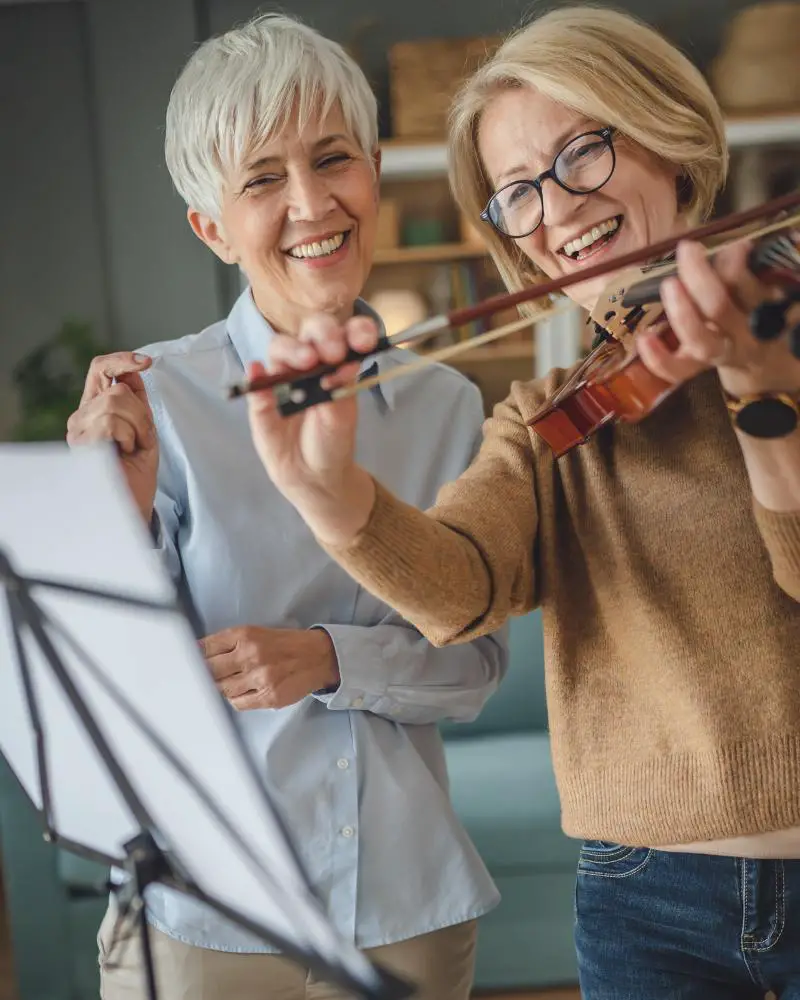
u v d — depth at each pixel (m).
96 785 1.01
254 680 1.30
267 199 1.35
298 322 1.43
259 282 1.41
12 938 2.54
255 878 0.90
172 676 0.85
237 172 1.34
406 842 1.40
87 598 0.87
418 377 1.50
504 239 1.31
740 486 1.09
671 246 0.95
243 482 1.40
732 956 1.14
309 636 1.35
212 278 4.57
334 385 0.88
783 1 4.32
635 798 1.13
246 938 1.33
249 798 0.85
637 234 1.18
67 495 0.83
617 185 1.17
